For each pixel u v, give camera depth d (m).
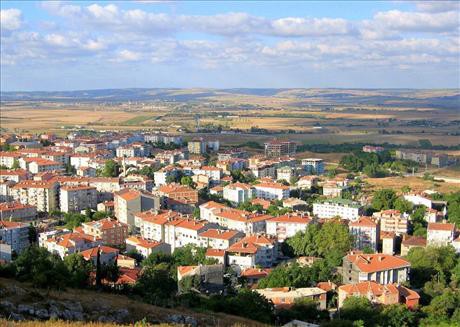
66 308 178.88
